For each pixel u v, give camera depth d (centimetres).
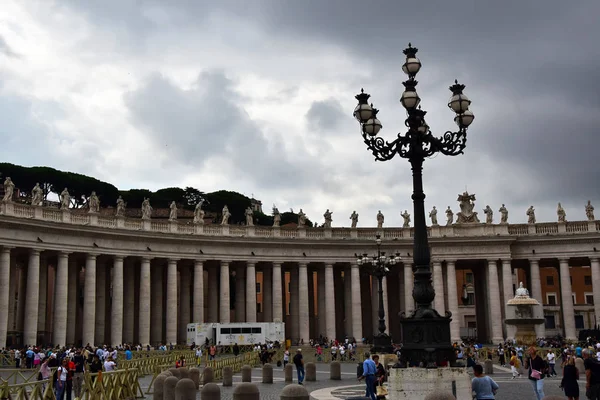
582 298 11688
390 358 4197
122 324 7169
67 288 6644
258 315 11494
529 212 8125
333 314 7812
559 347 6100
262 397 3091
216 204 13250
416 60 2345
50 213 6419
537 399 2675
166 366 3719
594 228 7900
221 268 7538
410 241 8056
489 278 7981
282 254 7812
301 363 3741
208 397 2177
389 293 8675
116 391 2659
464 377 2059
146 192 12756
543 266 8981
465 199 8231
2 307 5962
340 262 7975
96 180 11894
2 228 6012
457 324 7912
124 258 6981
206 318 9706
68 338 6869
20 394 2136
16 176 10900
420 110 2316
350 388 3481
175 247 7306
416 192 2244
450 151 2355
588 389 2228
